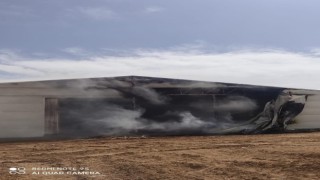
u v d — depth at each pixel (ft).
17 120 114.73
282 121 137.69
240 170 54.29
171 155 72.49
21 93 115.75
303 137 111.65
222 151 77.25
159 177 50.39
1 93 114.11
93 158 70.64
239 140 104.47
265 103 136.77
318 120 141.08
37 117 116.37
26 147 93.66
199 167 57.57
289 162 59.47
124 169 57.06
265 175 50.31
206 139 111.45
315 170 52.49
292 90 139.64
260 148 80.69
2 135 112.98
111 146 92.32
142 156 71.97
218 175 51.16
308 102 140.67
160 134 126.82
